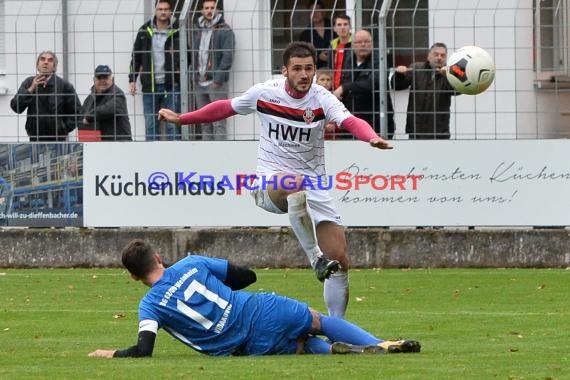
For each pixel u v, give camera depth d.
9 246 47.53
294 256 46.25
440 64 44.66
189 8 45.88
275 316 24.92
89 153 46.69
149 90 46.19
